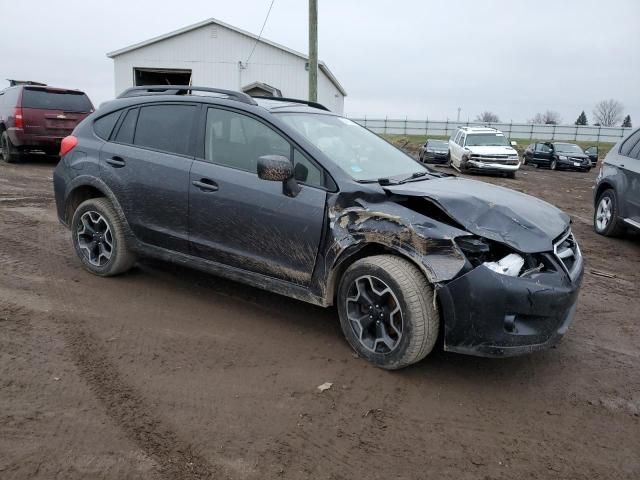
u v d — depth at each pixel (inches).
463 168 892.0
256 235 157.9
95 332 156.0
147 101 189.2
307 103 203.2
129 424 114.1
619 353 164.7
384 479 102.5
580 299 214.2
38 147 517.0
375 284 139.6
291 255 152.6
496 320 128.0
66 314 166.7
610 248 311.6
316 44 655.8
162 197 176.4
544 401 134.3
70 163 200.5
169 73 1320.1
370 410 125.0
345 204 144.3
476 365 150.1
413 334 131.9
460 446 114.3
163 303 180.4
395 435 116.5
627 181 319.6
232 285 200.1
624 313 200.5
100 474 98.7
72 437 108.5
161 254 182.2
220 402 124.6
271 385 133.2
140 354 144.9
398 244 134.0
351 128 188.7
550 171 1098.1
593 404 134.4
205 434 112.3
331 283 147.9
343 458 107.8
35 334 152.0
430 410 126.9
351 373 140.8
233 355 147.4
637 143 326.0
